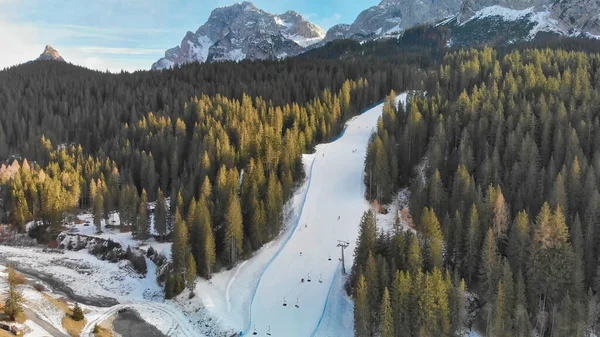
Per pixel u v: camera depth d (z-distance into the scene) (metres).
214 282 88.62
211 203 102.38
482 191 96.12
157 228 106.12
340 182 125.38
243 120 151.88
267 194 105.31
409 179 119.94
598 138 104.62
